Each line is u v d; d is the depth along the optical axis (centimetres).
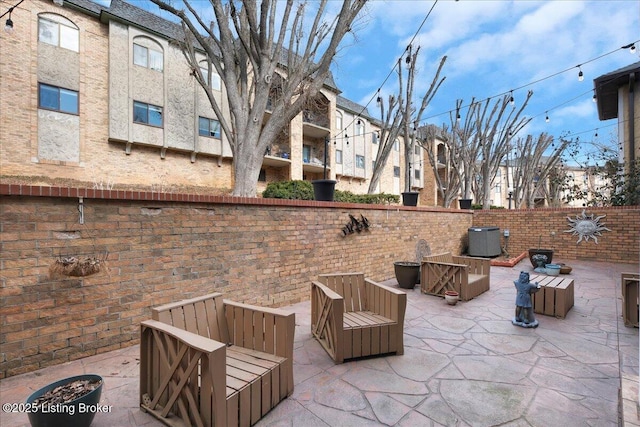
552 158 2119
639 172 956
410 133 1295
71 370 279
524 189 2192
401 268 616
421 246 838
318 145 2109
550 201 2427
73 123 1147
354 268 620
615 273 746
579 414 225
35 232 274
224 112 1528
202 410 195
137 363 295
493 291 598
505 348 342
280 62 1074
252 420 211
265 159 1666
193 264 382
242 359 246
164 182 1371
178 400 207
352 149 2331
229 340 285
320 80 652
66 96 1134
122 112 1239
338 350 303
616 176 1033
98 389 204
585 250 934
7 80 1021
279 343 253
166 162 1384
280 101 649
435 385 265
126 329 329
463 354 328
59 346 288
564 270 744
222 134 1527
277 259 481
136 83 1277
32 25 1069
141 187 1240
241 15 648
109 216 317
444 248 950
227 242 417
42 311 279
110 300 318
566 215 967
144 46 1302
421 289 588
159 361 225
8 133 1023
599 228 914
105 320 315
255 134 637
